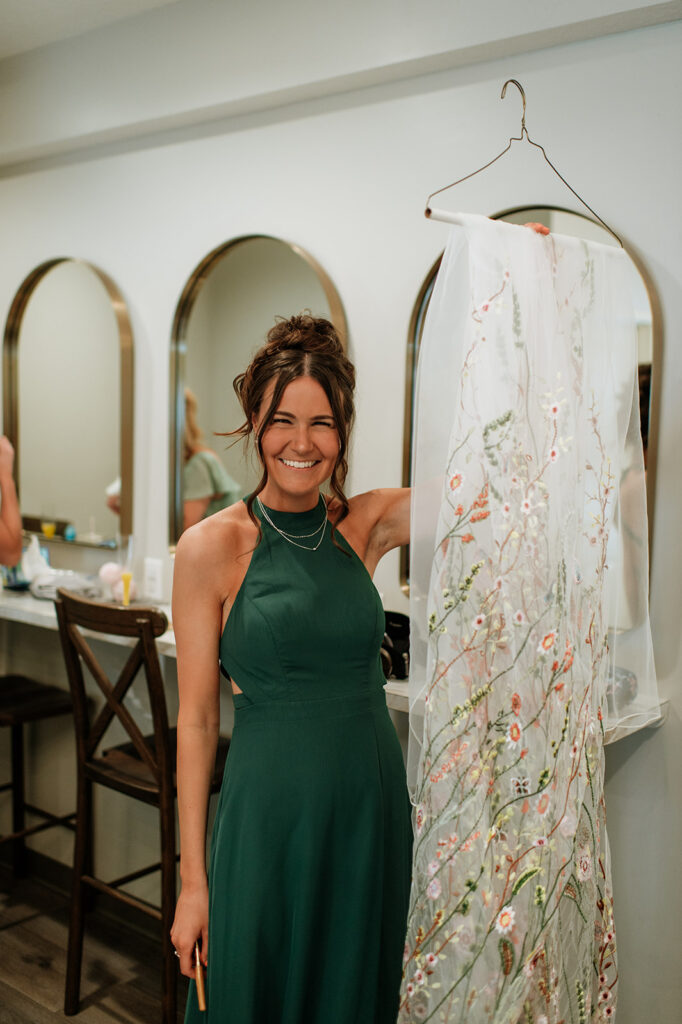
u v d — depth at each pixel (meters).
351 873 1.52
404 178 2.35
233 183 2.71
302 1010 1.50
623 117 2.01
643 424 2.01
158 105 2.72
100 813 3.02
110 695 2.32
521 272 1.52
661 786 2.03
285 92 2.46
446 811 1.44
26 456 3.35
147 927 2.86
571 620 1.63
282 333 1.56
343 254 2.48
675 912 2.04
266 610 1.53
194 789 1.56
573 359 1.63
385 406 2.43
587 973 1.67
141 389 3.00
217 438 2.77
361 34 2.28
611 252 1.75
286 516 1.59
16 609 2.76
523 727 1.51
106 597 2.84
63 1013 2.41
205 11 2.59
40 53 3.05
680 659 2.00
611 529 1.79
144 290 2.97
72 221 3.17
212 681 1.58
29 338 3.31
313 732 1.52
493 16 2.07
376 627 1.60
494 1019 1.44
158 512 2.97
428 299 2.31
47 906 2.99
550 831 1.54
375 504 1.74
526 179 2.15
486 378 1.47
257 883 1.48
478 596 1.47
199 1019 1.58
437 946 1.44
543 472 1.55
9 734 3.38
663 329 1.99
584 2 1.94
